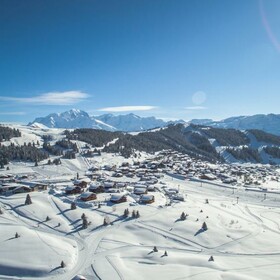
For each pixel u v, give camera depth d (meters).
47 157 192.62
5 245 62.03
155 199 108.69
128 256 62.66
